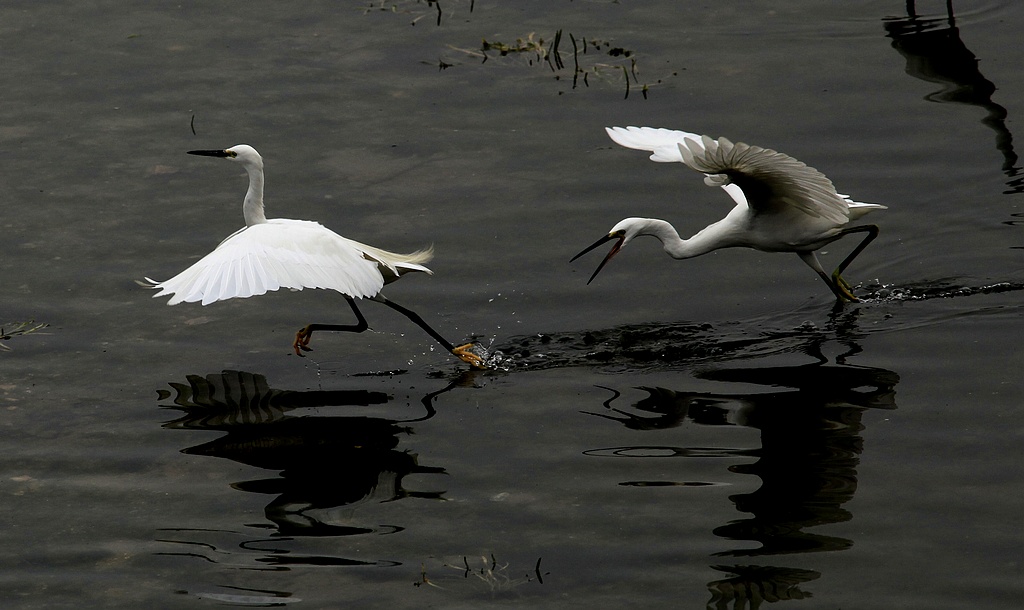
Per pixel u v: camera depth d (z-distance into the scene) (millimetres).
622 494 9453
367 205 14961
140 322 12688
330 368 11852
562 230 14422
